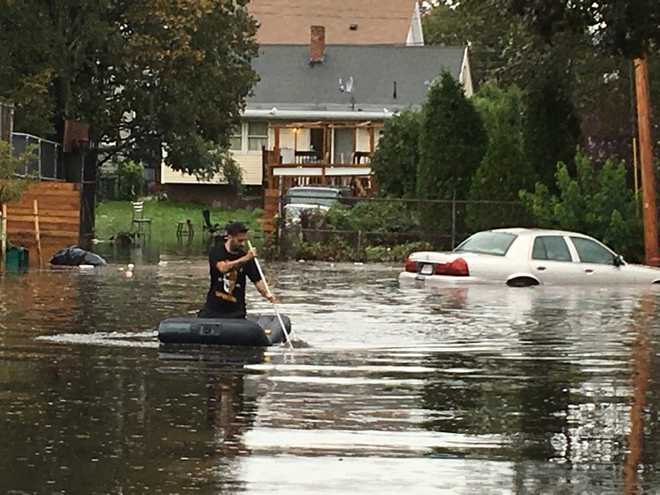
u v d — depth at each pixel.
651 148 33.28
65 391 11.11
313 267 32.12
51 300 20.11
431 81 66.88
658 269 25.09
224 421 9.77
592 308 19.94
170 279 25.55
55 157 40.09
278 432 9.39
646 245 32.44
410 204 37.19
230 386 11.47
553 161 36.91
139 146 49.41
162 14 44.25
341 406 10.52
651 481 8.02
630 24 19.56
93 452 8.64
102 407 10.34
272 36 77.88
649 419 10.16
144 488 7.68
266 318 15.39
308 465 8.34
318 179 57.59
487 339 15.53
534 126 37.00
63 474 8.00
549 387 11.77
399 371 12.62
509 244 24.42
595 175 34.00
